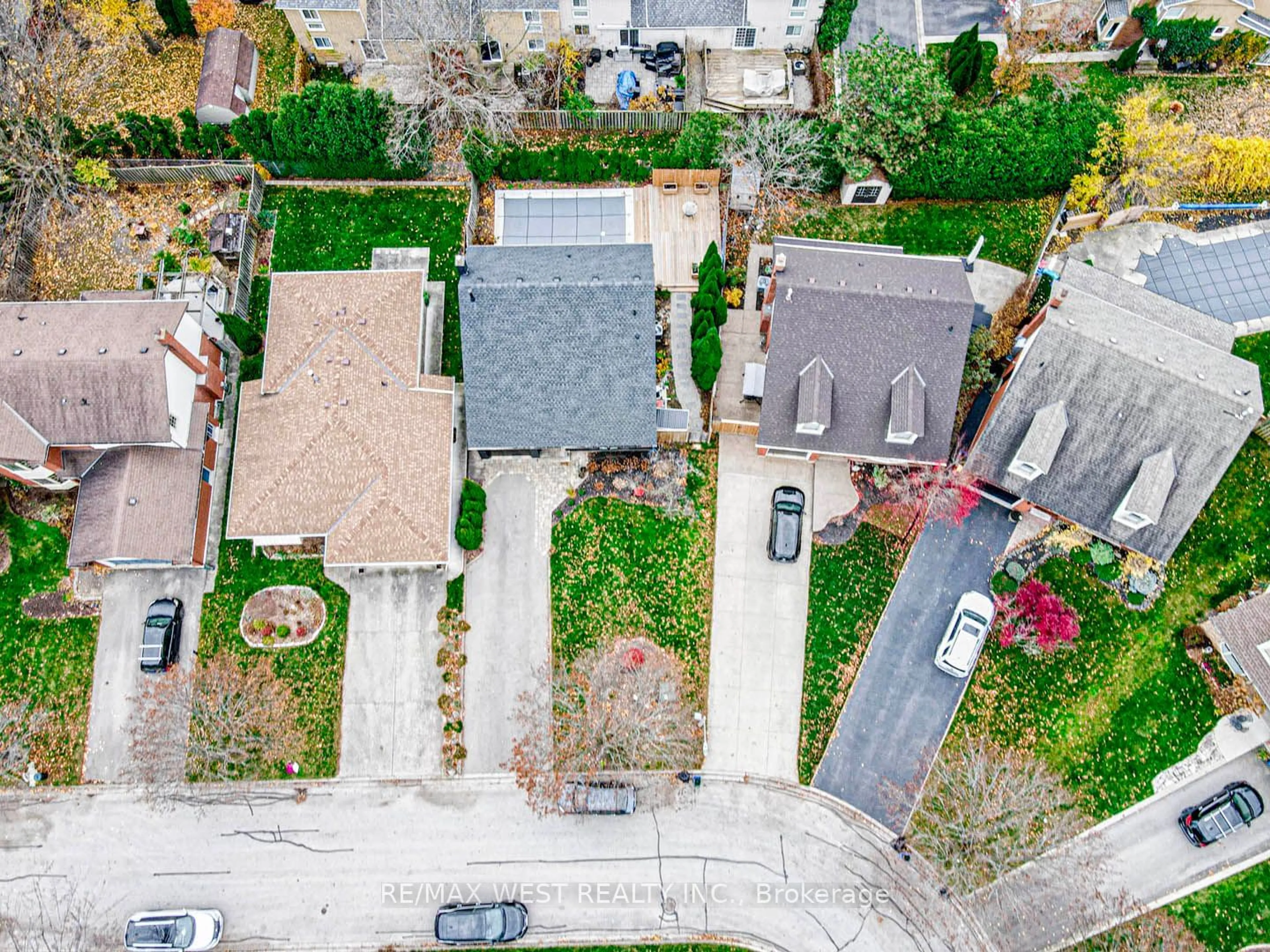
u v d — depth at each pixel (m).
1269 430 49.72
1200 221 54.69
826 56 56.25
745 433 50.91
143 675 47.19
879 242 54.34
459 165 55.50
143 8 57.34
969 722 46.88
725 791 46.31
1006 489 46.94
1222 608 47.81
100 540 45.41
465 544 47.59
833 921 44.72
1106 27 57.09
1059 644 47.47
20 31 50.66
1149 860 45.03
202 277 50.84
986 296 53.19
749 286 53.75
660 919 44.78
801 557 49.12
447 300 53.34
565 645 47.94
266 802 45.97
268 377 48.31
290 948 44.38
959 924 44.50
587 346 46.66
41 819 45.50
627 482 50.09
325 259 54.06
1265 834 45.09
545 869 45.34
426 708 47.03
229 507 47.41
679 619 48.34
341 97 50.28
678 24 55.06
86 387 44.66
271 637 47.53
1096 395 44.62
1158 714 46.62
